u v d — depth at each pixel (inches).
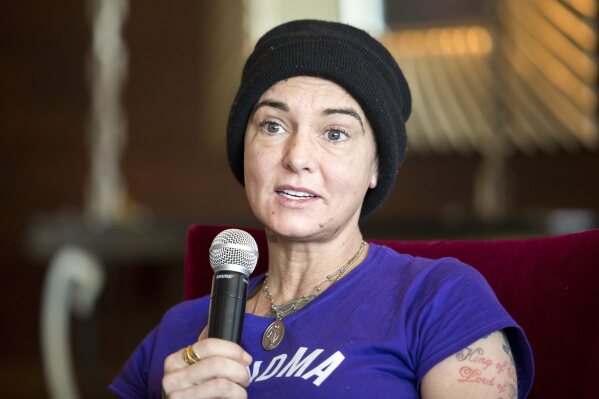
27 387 534.9
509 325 122.2
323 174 134.9
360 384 123.6
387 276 136.3
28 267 564.4
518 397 125.6
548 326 139.2
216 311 120.8
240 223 382.0
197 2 561.6
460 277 128.8
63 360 373.1
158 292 524.4
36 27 572.4
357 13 544.1
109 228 372.8
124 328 521.7
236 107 142.9
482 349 121.1
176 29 564.1
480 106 531.2
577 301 138.0
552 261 143.2
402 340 125.9
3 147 573.3
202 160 563.8
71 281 374.0
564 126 517.7
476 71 530.6
